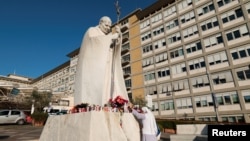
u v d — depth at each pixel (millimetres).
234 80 28875
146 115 4773
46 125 5605
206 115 30688
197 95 32562
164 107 36875
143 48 44125
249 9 29172
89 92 5422
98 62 5590
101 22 6211
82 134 3947
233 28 30469
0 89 33156
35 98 36094
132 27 48438
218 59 31312
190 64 34781
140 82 42375
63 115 4875
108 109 4578
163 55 39594
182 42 36812
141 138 4637
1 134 13570
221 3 32688
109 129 4094
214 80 31156
